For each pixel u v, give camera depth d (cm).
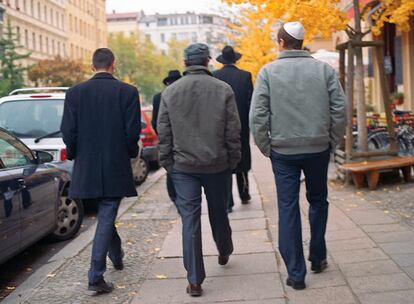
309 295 471
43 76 4375
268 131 480
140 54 8006
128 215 880
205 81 488
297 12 878
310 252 517
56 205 706
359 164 928
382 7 962
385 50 2100
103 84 521
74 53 7356
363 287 478
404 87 1912
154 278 546
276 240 654
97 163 512
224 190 511
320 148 477
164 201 1007
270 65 482
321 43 2923
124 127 518
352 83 938
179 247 655
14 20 5203
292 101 470
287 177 481
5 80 3391
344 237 630
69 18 7150
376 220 700
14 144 646
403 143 1208
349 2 1423
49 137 910
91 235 770
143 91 8081
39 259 695
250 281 519
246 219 768
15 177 588
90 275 511
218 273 547
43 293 528
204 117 485
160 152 498
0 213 538
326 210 508
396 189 898
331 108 478
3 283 611
